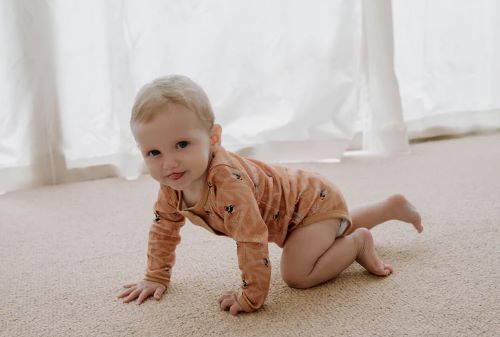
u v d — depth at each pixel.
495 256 1.17
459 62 2.44
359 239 1.09
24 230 1.49
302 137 2.12
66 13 1.87
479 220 1.39
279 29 2.06
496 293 1.00
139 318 0.99
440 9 2.37
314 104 2.10
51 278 1.18
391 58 2.12
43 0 1.82
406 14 2.32
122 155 1.96
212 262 1.22
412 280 1.08
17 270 1.22
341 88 2.09
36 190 1.89
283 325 0.94
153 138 0.92
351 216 1.25
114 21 1.86
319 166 2.05
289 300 1.03
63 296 1.09
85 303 1.06
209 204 1.00
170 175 0.94
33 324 0.98
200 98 0.95
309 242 1.06
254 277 0.97
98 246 1.36
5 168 1.88
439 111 2.45
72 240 1.40
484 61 2.49
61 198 1.78
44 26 1.84
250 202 0.97
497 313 0.94
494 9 2.44
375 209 1.26
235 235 0.98
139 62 1.92
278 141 2.12
